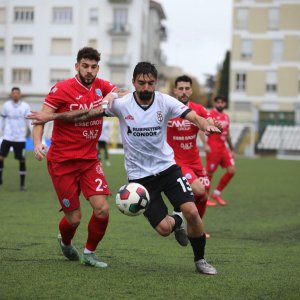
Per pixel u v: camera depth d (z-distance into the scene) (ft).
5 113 75.51
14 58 291.58
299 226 52.21
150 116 30.32
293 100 276.41
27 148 171.73
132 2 288.92
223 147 68.39
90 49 31.45
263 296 26.43
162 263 33.88
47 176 96.02
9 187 79.25
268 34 276.41
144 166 31.17
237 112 268.82
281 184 95.50
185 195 30.81
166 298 25.61
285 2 273.75
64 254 33.68
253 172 121.90
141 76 29.45
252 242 43.45
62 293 26.09
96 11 291.17
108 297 25.57
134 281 28.73
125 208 30.27
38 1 288.51
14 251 36.55
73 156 31.50
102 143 127.85
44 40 289.74
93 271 30.89
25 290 26.45
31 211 57.47
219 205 68.23
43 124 31.22
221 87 339.57
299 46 274.57
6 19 290.15
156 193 31.32
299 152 208.85
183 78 42.29
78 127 31.37
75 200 32.09
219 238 45.29
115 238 43.32
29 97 279.08
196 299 25.59
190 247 40.01
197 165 43.09
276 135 213.46
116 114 30.81
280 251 39.45
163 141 31.22
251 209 64.64
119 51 291.99
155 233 46.29
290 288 28.09
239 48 278.46
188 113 30.30
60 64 289.74
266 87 278.46
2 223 49.37
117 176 101.30
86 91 32.01
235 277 30.30
